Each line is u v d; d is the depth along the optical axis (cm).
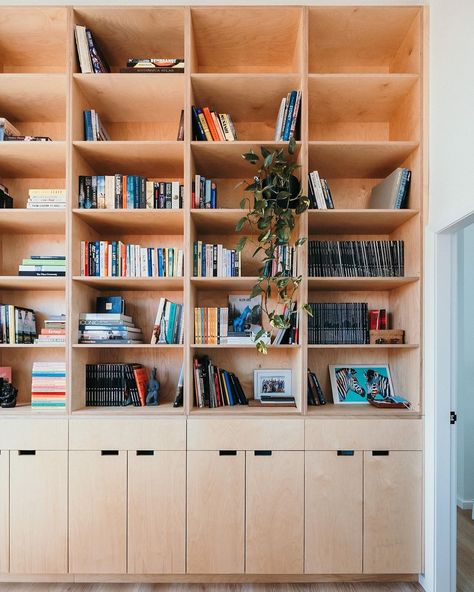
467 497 333
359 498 226
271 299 272
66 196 231
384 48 261
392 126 272
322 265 244
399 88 243
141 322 273
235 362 268
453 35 208
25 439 226
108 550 224
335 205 277
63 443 226
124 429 225
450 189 211
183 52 262
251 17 231
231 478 225
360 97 251
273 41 251
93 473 225
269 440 226
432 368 225
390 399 246
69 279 229
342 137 277
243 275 272
